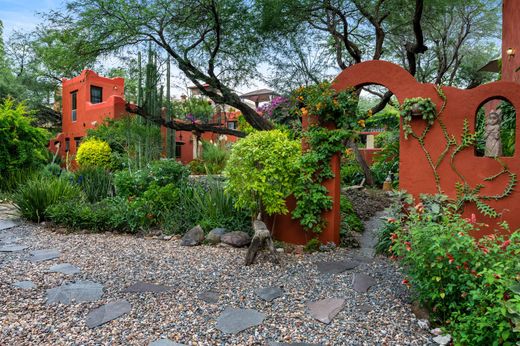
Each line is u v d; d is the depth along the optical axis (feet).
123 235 15.79
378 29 24.82
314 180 14.11
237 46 25.26
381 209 22.35
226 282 9.99
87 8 20.90
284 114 33.22
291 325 7.51
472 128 12.55
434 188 13.10
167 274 10.56
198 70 24.62
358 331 7.25
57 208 16.92
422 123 13.26
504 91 12.19
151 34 22.66
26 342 6.72
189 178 21.24
